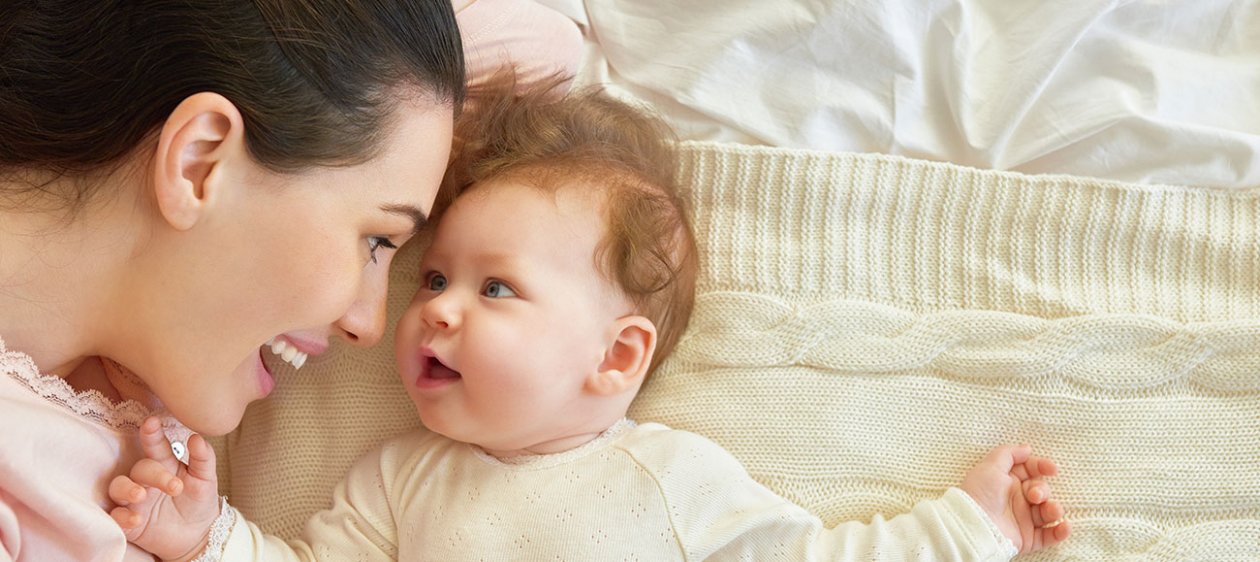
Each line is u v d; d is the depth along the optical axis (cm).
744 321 112
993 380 109
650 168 110
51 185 79
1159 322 108
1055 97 119
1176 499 105
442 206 105
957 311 111
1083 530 105
